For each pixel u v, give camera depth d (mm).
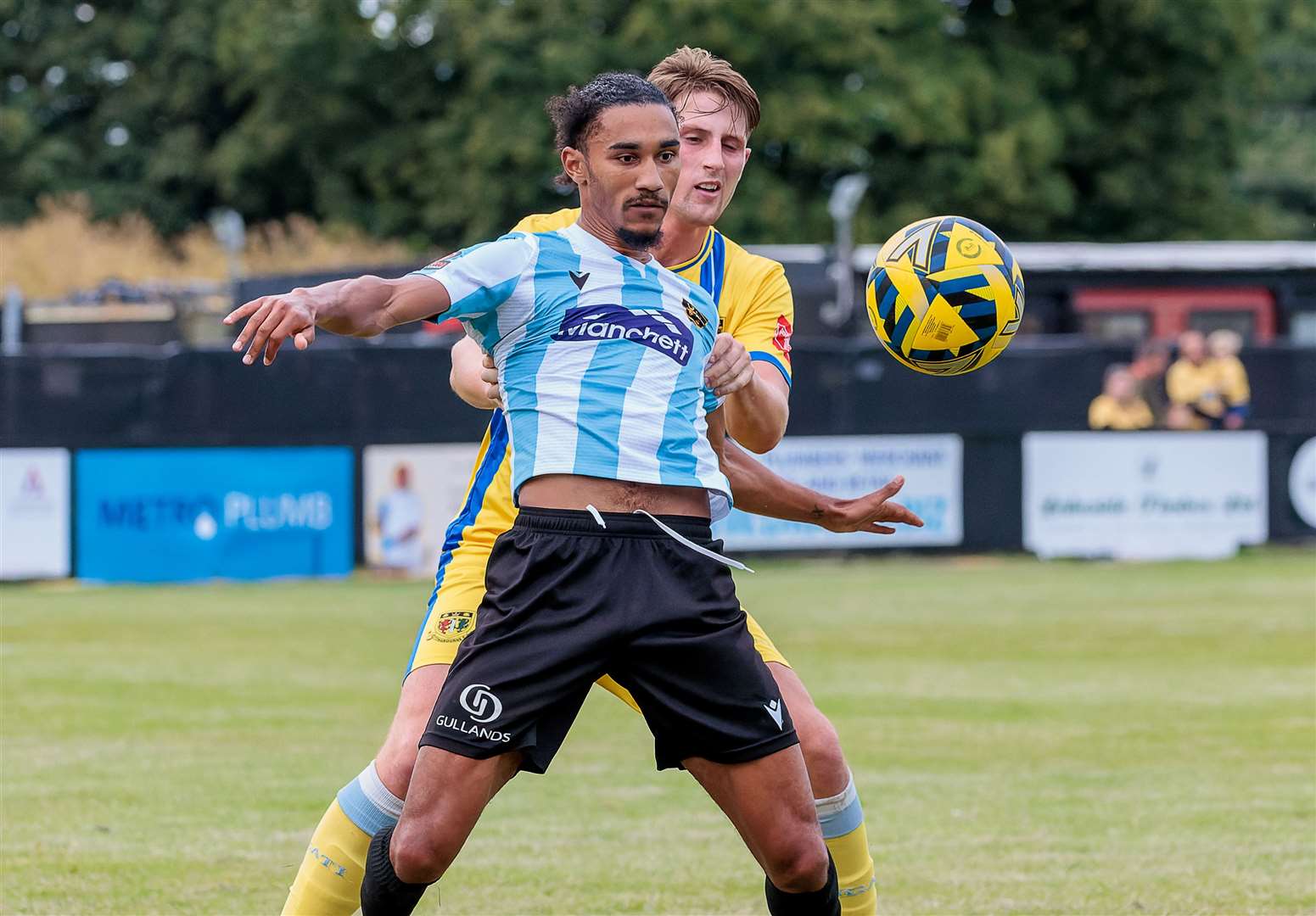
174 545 42312
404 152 95000
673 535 10078
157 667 28859
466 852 16688
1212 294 58094
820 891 10477
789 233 85875
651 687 10078
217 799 18797
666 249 12469
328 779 19906
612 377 10195
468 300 10031
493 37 86500
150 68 105938
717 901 14844
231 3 97125
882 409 46062
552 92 85812
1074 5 95875
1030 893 14984
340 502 43344
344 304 9500
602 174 10312
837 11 84750
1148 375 47594
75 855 16250
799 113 84688
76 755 21344
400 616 35906
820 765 11664
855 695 25969
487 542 11695
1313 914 14273
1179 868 15883
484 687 9859
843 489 45938
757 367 12328
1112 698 25734
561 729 10133
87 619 35281
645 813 18531
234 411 42562
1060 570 44438
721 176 12344
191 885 15156
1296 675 28016
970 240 12188
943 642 31719
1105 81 98062
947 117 87062
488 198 88250
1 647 31328
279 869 15766
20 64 107438
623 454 10062
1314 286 58094
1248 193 132375
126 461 42062
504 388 10461
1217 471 47812
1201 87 99000
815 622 34531
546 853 16625
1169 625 33969
